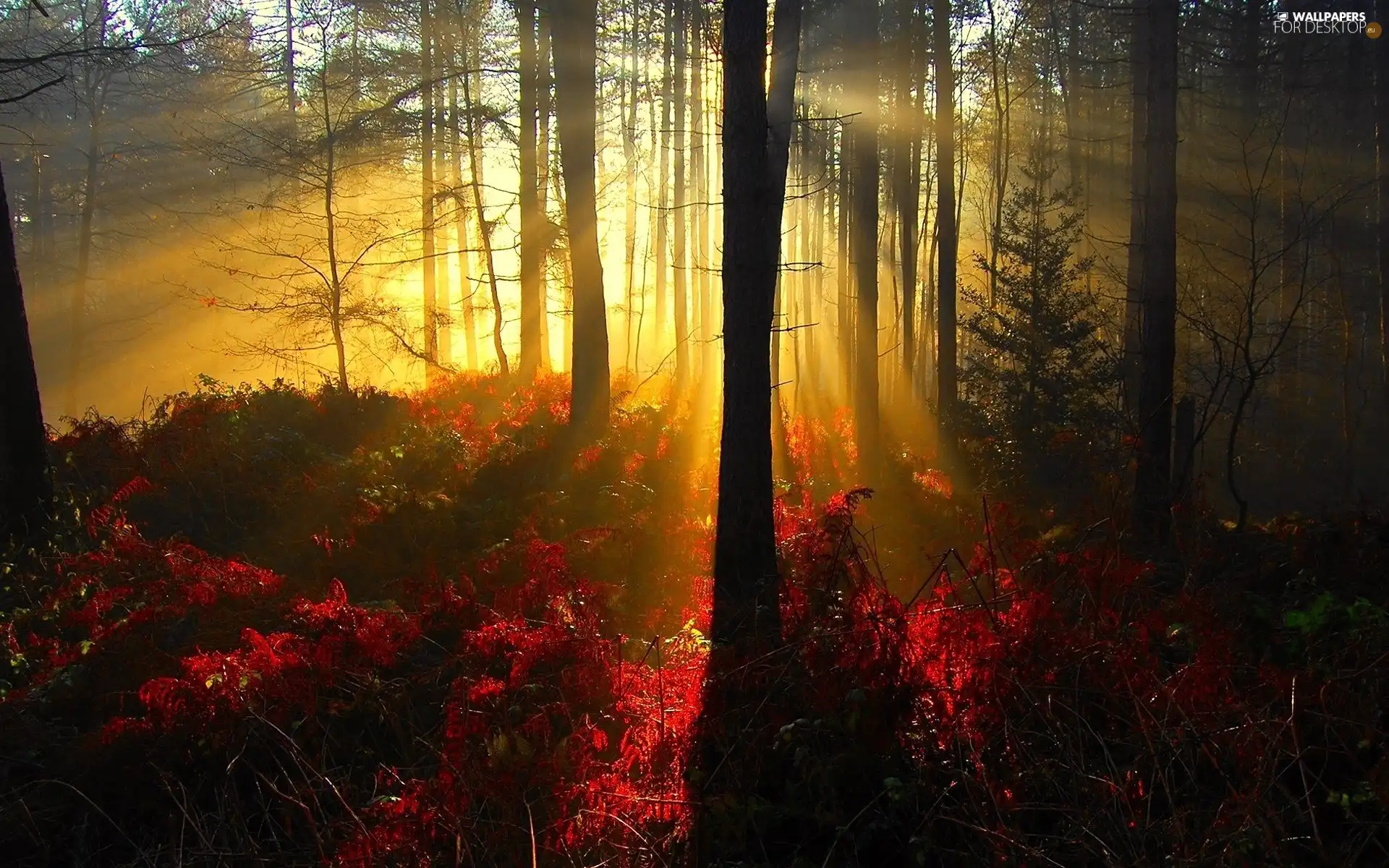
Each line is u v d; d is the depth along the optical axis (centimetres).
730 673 564
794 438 1697
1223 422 2411
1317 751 489
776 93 870
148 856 529
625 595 839
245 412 1271
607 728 588
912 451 1973
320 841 493
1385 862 419
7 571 879
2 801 570
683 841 489
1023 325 1934
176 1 2538
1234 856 410
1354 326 2647
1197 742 491
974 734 509
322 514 1039
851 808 496
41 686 684
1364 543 808
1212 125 2898
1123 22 2802
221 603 780
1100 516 938
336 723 624
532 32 1911
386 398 1472
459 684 611
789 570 796
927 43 2531
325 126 2009
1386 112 2273
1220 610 648
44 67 1218
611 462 1267
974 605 574
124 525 938
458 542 980
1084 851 438
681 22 2727
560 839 485
